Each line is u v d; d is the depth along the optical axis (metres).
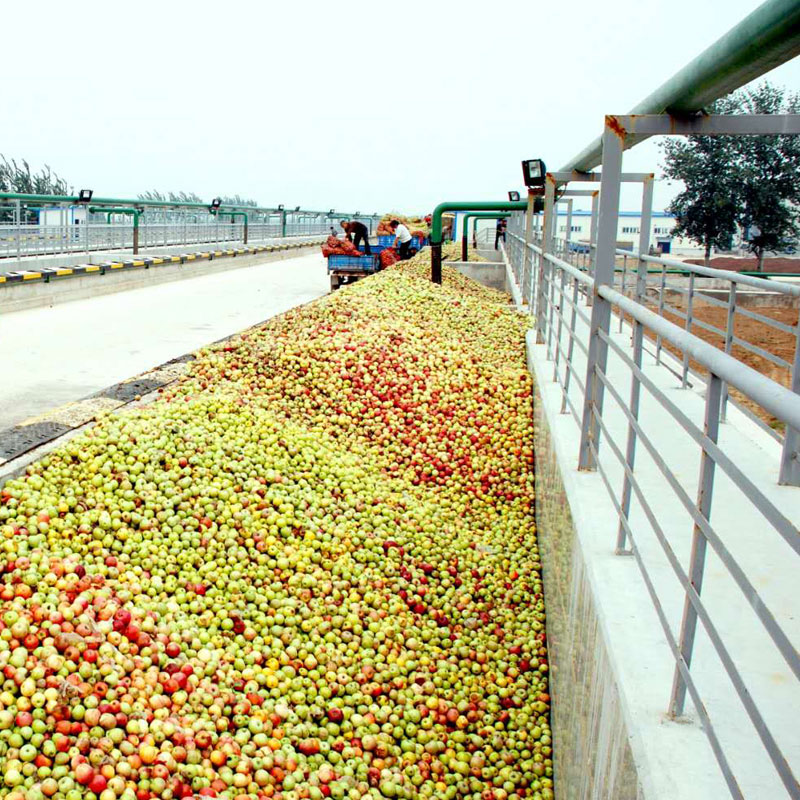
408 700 4.90
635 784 2.49
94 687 3.71
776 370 13.54
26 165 32.66
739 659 2.98
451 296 15.03
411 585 6.00
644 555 3.80
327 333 10.27
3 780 3.26
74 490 5.26
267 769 3.90
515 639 5.82
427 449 8.41
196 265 27.33
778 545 4.01
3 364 11.06
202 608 4.79
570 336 6.42
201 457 6.04
